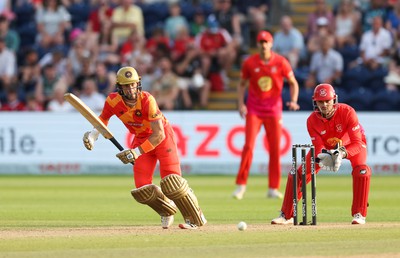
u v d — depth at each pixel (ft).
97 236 110.93
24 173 259.60
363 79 269.64
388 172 250.78
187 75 278.26
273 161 181.27
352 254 92.58
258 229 117.19
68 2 309.22
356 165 122.52
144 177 118.01
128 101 115.03
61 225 128.06
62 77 276.82
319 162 117.39
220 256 92.07
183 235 110.93
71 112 259.39
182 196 116.26
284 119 249.34
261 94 178.50
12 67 290.35
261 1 293.84
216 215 143.74
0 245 101.91
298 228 118.11
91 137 117.19
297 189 123.44
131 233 114.21
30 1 314.35
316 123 122.31
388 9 280.72
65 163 258.78
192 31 294.25
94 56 284.82
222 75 281.33
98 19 291.99
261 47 176.55
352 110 120.67
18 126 259.80
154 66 277.85
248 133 179.42
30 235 112.78
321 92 119.14
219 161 252.83
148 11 303.68
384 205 162.30
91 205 166.09
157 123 114.42
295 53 271.28
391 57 272.31
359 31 282.15
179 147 253.44
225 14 286.66
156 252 95.30
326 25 275.80
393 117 249.96
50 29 301.22
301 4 301.63
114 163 257.34
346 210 151.84
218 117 252.62
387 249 96.27
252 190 203.00
